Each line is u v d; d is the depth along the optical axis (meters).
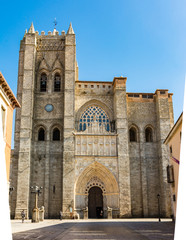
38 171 56.03
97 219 50.44
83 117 61.03
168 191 54.81
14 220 48.75
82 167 53.72
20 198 51.59
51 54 63.31
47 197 54.25
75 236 22.47
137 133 60.41
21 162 53.38
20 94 60.72
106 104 61.62
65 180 52.34
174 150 40.97
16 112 59.53
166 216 53.50
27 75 58.28
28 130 55.12
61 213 47.94
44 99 60.19
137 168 58.38
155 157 59.22
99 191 55.53
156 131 60.69
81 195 53.59
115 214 52.41
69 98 57.31
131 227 31.42
